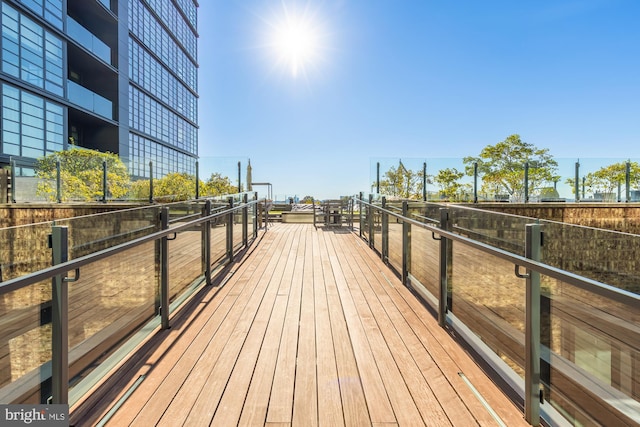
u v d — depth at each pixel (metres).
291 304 3.00
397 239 4.09
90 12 16.66
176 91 25.95
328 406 1.60
